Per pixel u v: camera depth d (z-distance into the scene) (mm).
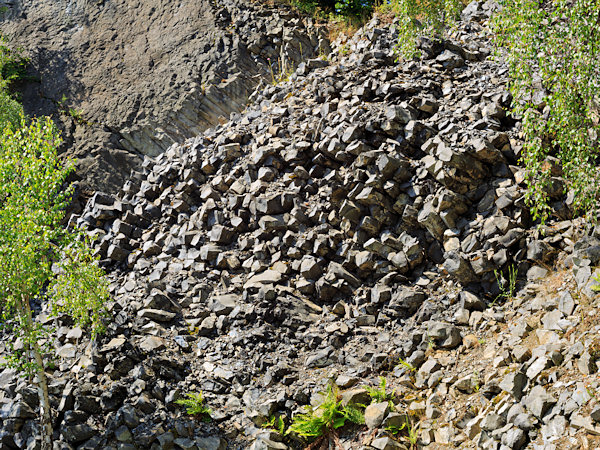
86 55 19469
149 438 7961
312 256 10648
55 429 8219
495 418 6840
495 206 9703
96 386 8727
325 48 18984
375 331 9391
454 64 12633
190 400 8359
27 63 19078
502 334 8102
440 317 8961
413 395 8008
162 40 19594
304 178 11711
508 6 8148
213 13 19875
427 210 9945
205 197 12320
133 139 17625
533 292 8438
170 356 9203
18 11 20516
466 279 9141
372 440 7484
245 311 9875
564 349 7012
